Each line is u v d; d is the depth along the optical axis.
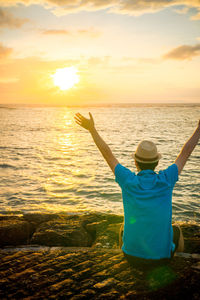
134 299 2.47
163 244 2.59
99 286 2.69
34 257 3.39
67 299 2.49
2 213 8.52
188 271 2.92
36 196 10.56
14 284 2.76
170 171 2.62
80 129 45.97
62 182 12.71
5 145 25.22
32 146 24.95
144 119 73.75
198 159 17.64
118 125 53.12
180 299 2.46
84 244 4.27
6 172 14.62
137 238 2.61
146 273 2.90
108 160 2.75
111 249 3.59
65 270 3.03
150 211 2.53
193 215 8.57
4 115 92.75
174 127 48.16
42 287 2.70
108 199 10.28
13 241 4.34
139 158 2.68
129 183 2.60
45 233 4.31
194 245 3.79
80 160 18.33
